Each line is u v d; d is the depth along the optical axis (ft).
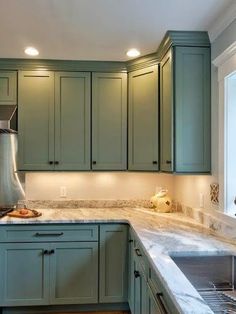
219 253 6.00
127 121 10.60
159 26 7.82
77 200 11.50
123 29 7.99
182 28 7.95
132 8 6.90
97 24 7.70
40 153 10.52
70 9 6.93
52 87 10.53
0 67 10.41
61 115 10.55
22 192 11.24
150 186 11.67
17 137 10.48
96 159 10.58
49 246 9.39
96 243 9.52
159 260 5.34
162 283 4.50
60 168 10.53
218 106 7.81
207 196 8.46
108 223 9.53
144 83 10.05
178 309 3.63
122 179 11.64
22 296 9.33
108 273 9.55
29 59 10.31
